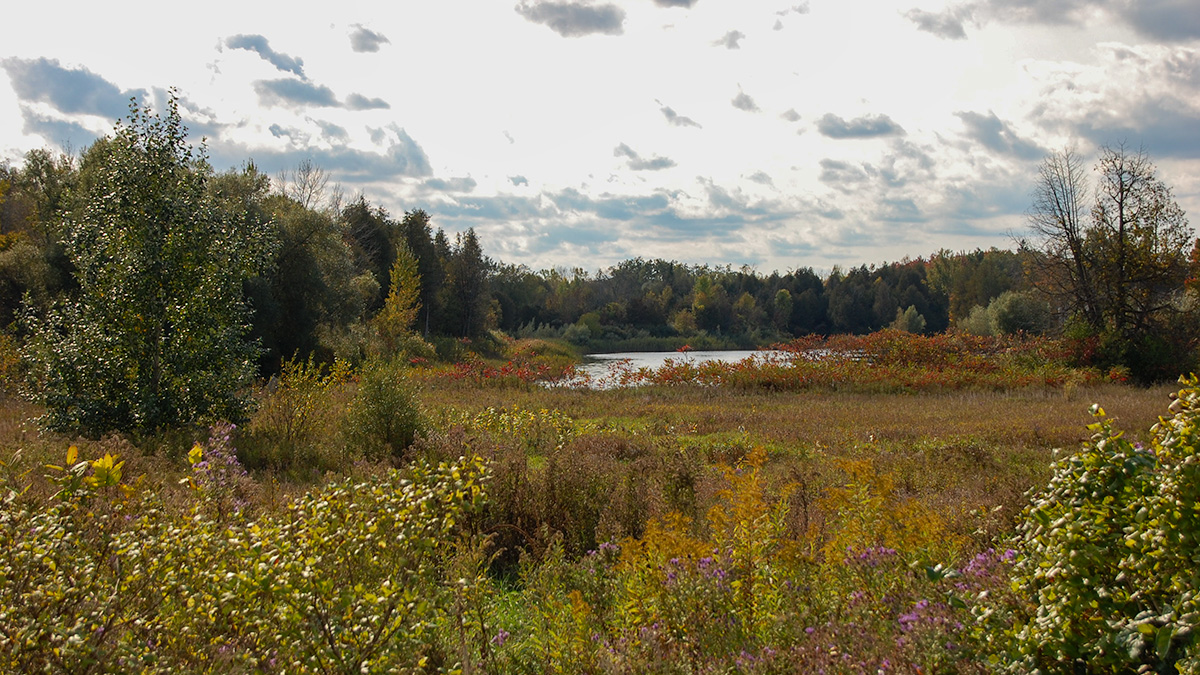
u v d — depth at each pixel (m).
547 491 7.19
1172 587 2.72
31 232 45.56
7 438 12.15
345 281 42.88
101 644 3.10
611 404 21.48
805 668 3.46
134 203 13.68
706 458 12.02
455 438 9.19
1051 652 2.95
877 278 116.25
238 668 3.22
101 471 4.03
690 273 143.50
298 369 14.88
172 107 14.08
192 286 14.06
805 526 6.40
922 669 3.14
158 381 13.38
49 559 3.38
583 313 105.44
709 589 4.20
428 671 3.64
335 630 3.13
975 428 15.72
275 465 10.92
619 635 4.10
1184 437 2.83
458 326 68.12
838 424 16.98
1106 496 3.04
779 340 100.31
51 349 13.29
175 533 3.88
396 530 3.84
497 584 5.98
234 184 37.12
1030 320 50.44
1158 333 33.12
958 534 5.70
